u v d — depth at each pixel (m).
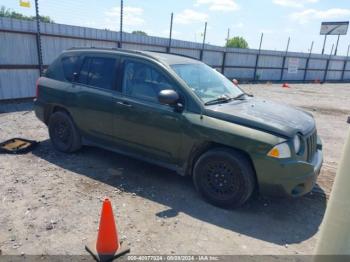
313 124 4.05
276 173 3.37
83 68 4.98
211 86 4.40
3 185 4.11
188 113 3.86
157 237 3.15
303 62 31.61
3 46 9.30
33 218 3.37
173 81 4.03
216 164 3.73
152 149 4.25
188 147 3.89
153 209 3.69
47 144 5.84
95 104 4.66
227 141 3.58
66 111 5.21
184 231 3.29
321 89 24.00
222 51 23.02
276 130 3.45
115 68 4.59
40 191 3.99
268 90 19.92
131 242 3.04
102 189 4.13
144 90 4.27
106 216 2.79
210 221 3.51
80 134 5.12
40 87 5.44
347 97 18.84
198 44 20.44
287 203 4.02
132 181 4.42
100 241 2.80
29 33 9.96
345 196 1.54
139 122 4.23
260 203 3.98
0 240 2.98
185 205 3.82
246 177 3.55
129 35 14.38
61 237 3.07
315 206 3.99
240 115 3.67
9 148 5.34
